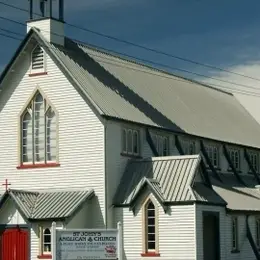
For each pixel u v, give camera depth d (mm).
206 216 55938
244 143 75938
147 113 62000
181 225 52875
